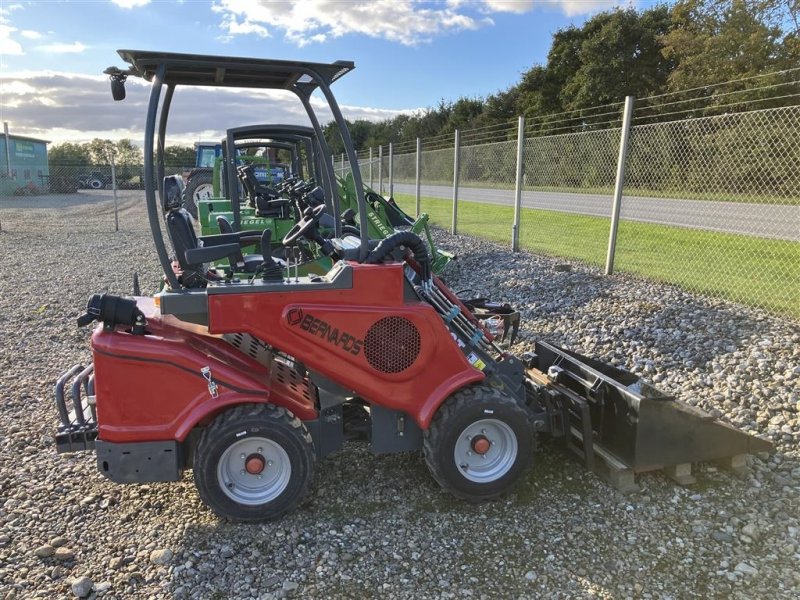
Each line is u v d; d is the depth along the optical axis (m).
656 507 3.33
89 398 3.33
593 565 2.89
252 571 2.87
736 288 6.77
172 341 3.15
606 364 4.20
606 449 3.65
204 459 3.05
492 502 3.40
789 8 20.89
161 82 2.96
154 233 3.04
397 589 2.75
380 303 3.21
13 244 14.08
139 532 3.18
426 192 20.38
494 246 10.80
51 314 7.64
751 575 2.78
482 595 2.71
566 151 12.93
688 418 3.43
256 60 3.04
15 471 3.78
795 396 4.21
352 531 3.16
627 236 10.90
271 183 10.20
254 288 3.08
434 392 3.29
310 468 3.20
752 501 3.36
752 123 7.83
